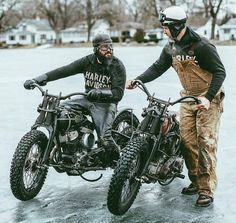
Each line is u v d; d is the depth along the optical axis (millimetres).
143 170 5426
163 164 5734
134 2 124312
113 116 6176
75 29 128250
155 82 18516
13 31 133125
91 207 5605
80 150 5805
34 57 42469
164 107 5523
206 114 5656
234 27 111312
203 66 5527
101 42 6152
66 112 5688
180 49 5570
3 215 5352
